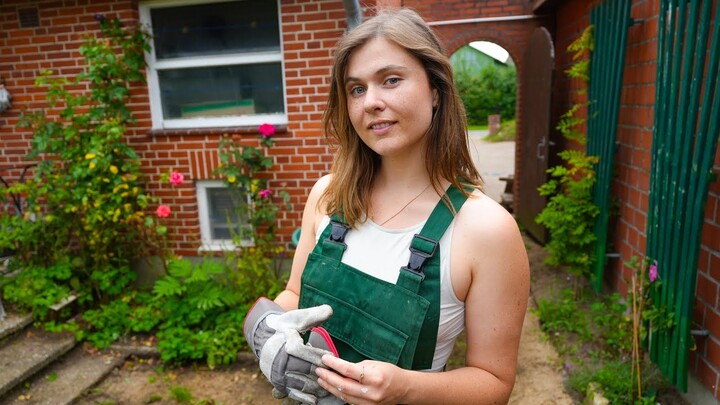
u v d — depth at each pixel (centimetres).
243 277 392
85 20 412
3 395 309
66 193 398
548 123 522
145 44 408
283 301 131
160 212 386
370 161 118
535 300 421
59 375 336
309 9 388
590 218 396
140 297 412
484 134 2092
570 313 374
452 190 108
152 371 347
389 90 103
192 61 423
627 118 354
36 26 421
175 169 429
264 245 416
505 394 106
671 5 257
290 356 98
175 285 373
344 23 385
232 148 418
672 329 246
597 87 399
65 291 391
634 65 340
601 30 389
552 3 580
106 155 396
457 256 103
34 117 402
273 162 414
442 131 109
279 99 424
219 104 432
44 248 418
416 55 103
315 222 129
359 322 107
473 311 105
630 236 345
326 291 112
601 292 412
